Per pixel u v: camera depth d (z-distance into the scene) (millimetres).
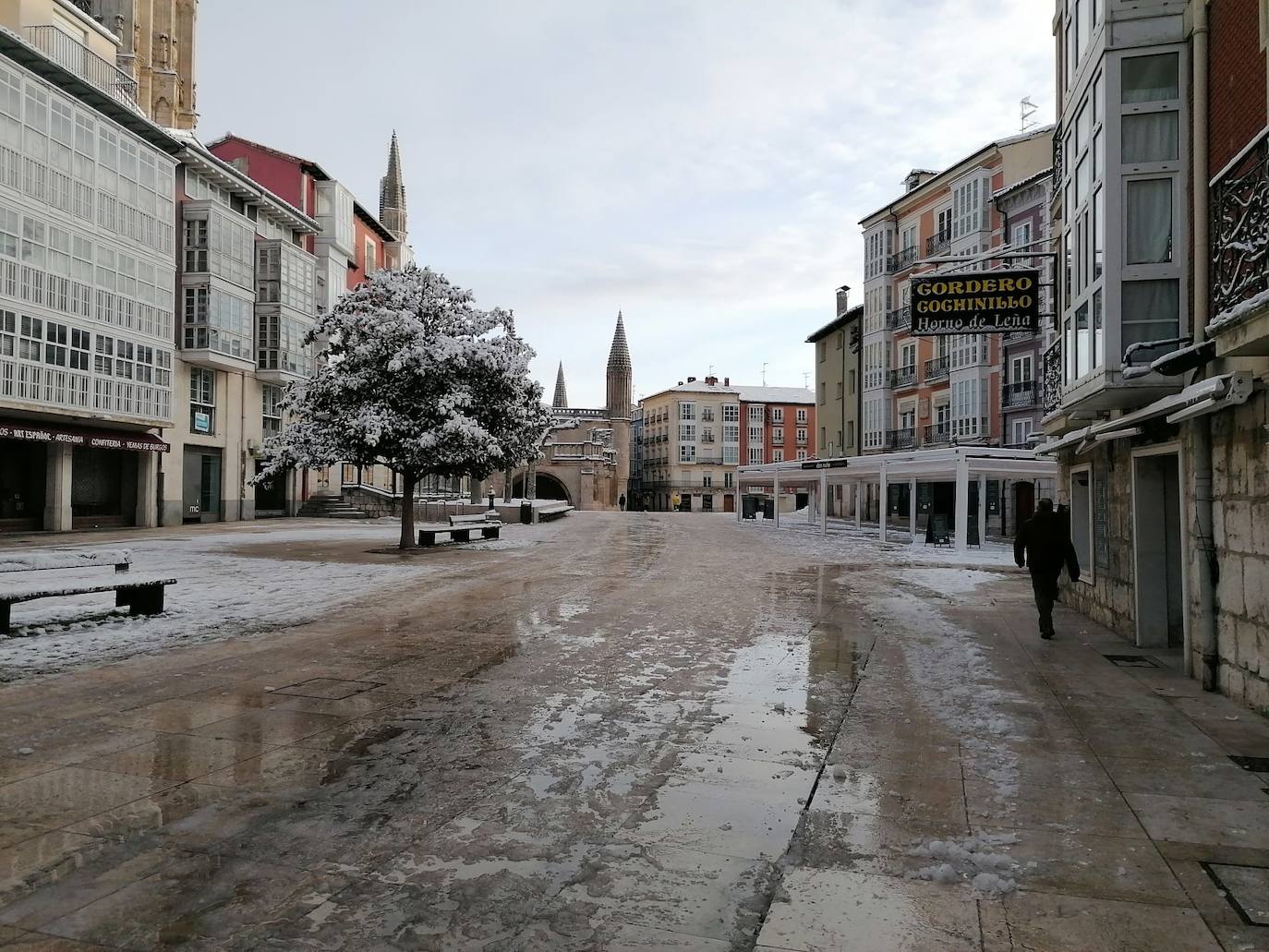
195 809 4340
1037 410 32750
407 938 3104
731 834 4117
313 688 6961
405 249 57969
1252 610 6508
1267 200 6012
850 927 3221
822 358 54656
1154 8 8305
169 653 8312
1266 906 3416
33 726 5793
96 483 30250
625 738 5684
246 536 26125
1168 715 6367
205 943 3053
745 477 41000
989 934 3178
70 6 28344
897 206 43094
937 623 10664
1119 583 9953
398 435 20141
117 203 27328
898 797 4637
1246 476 6602
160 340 29406
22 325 23688
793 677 7555
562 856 3840
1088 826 4242
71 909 3295
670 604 12195
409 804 4441
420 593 13172
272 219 39094
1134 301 8328
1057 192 11859
